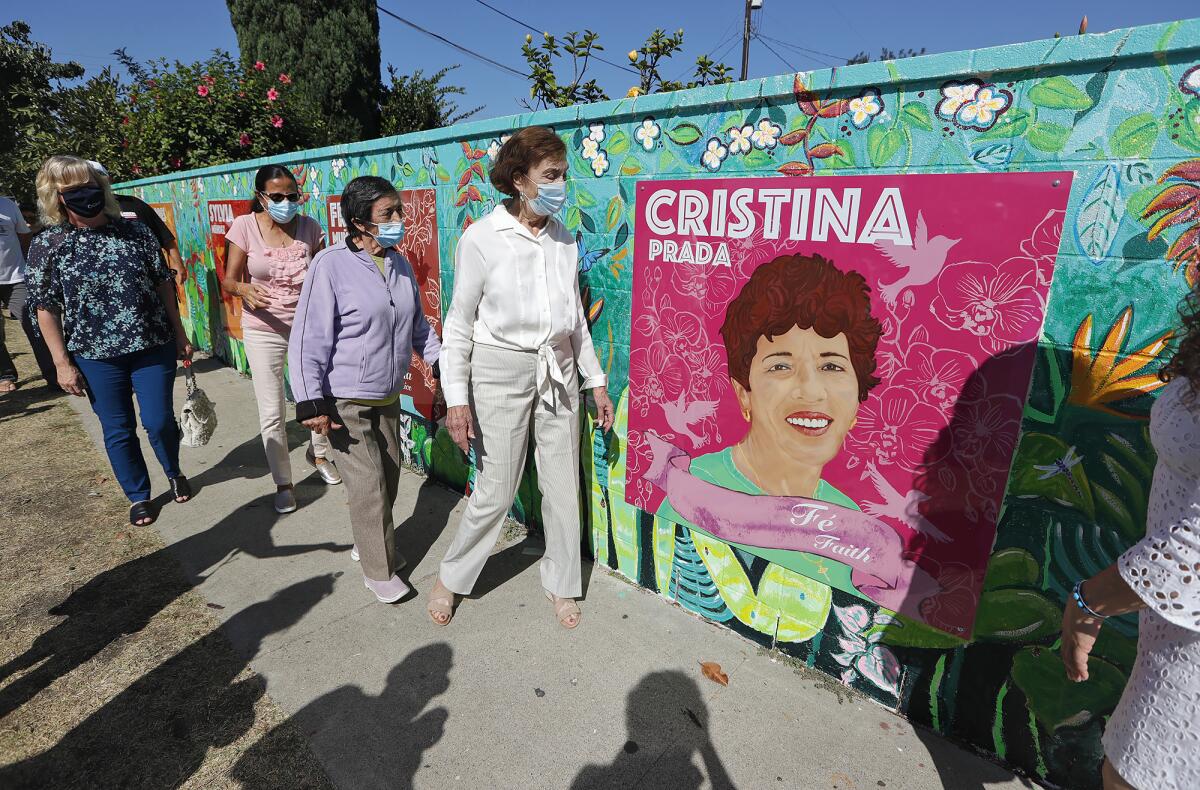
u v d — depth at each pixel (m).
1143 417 1.51
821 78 1.81
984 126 1.59
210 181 5.95
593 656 2.42
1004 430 1.71
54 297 3.07
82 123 9.92
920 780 1.89
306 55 12.91
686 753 1.99
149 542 3.24
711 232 2.19
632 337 2.54
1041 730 1.84
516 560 3.09
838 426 2.04
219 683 2.28
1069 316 1.56
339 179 4.00
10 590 2.83
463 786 1.88
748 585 2.43
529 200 2.19
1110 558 1.62
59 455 4.33
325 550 3.18
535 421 2.54
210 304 6.79
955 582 1.89
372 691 2.25
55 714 2.13
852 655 2.20
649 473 2.64
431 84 14.18
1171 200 1.39
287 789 1.87
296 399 2.42
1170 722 1.12
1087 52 1.42
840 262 1.91
